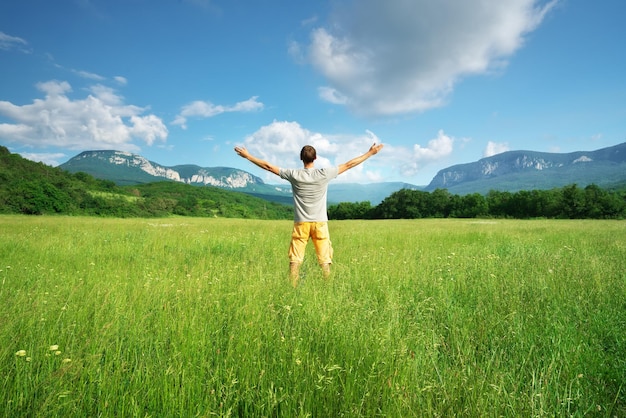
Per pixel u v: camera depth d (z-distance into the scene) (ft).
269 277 16.15
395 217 434.71
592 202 287.69
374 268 18.47
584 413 6.57
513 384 7.38
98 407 6.51
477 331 10.61
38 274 16.97
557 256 23.90
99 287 13.89
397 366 7.57
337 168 17.95
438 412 6.42
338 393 6.84
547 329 10.21
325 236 18.04
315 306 11.62
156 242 32.32
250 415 6.61
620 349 9.29
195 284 14.82
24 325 9.62
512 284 15.56
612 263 21.07
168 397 6.70
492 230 61.26
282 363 7.81
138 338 9.14
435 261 22.43
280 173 17.92
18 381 6.84
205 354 8.55
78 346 8.64
